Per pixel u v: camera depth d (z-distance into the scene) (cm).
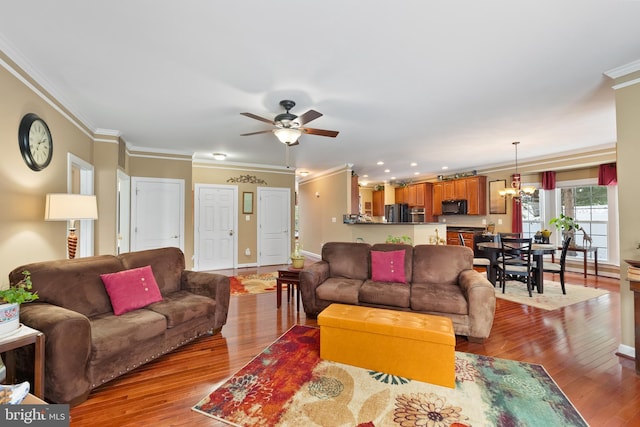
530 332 304
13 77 226
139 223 531
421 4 171
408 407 183
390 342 221
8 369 186
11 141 226
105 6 172
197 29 194
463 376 219
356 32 197
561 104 321
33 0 166
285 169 739
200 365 237
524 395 196
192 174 632
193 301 279
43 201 271
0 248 216
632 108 243
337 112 342
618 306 388
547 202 642
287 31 196
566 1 168
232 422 172
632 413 179
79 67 244
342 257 385
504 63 237
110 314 242
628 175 246
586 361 243
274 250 730
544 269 461
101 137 411
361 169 757
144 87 279
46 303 214
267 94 294
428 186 833
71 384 179
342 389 202
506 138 458
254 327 319
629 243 246
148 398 194
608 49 218
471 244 684
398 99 305
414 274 352
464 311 279
